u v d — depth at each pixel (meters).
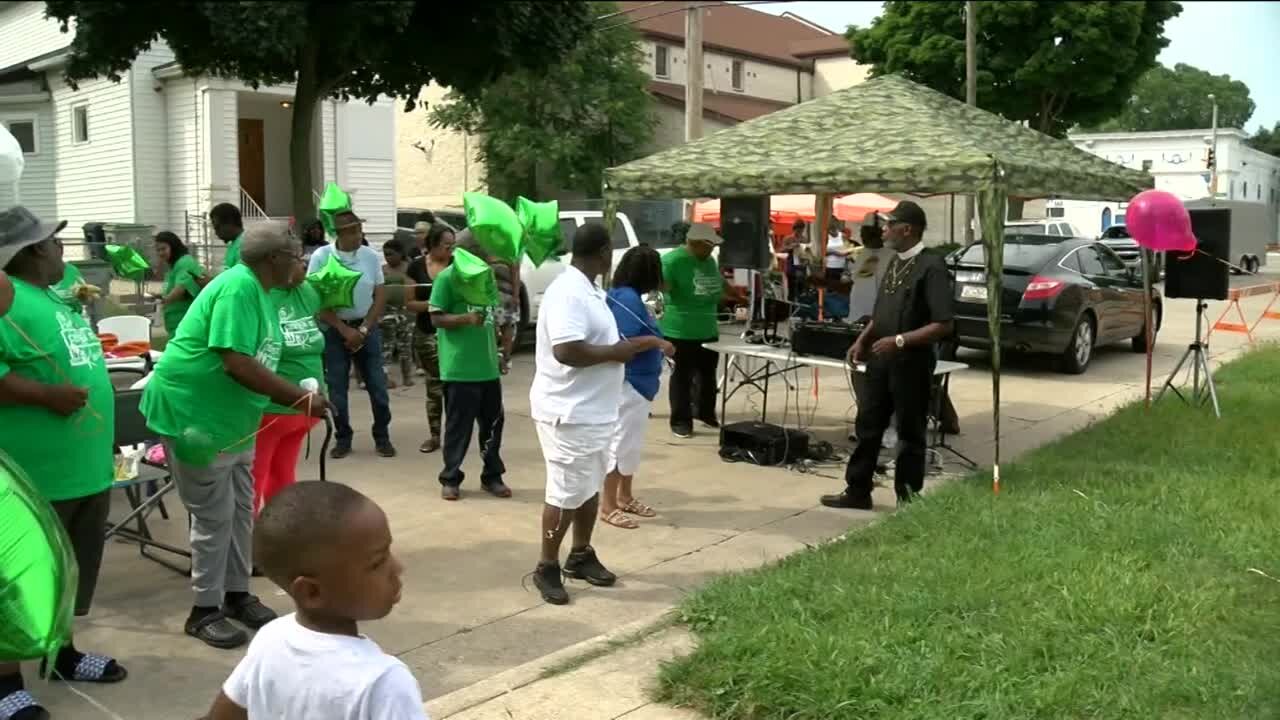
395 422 9.51
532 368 12.76
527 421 9.62
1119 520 5.84
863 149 7.23
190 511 4.59
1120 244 29.83
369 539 1.93
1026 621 4.43
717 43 38.16
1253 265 35.62
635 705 4.00
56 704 4.05
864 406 6.77
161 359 4.49
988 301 6.62
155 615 4.98
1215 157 49.00
